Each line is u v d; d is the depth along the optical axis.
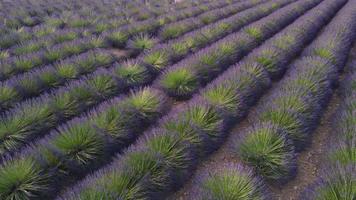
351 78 7.89
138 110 6.68
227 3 21.09
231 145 5.78
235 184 4.40
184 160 5.18
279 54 9.48
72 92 7.04
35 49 10.29
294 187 5.12
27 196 4.54
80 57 9.06
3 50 9.85
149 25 13.15
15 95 6.97
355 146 4.97
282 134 5.43
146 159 4.78
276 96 6.89
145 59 9.41
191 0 21.73
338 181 4.21
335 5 19.97
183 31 12.97
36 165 4.77
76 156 5.21
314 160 5.75
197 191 4.48
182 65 8.45
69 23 13.99
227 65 9.62
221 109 6.43
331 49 9.84
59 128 5.55
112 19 14.52
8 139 5.63
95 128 5.55
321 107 7.11
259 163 5.21
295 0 22.14
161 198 4.81
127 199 4.27
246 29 12.52
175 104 7.80
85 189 4.25
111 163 5.01
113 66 8.91
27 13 15.65
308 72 7.75
